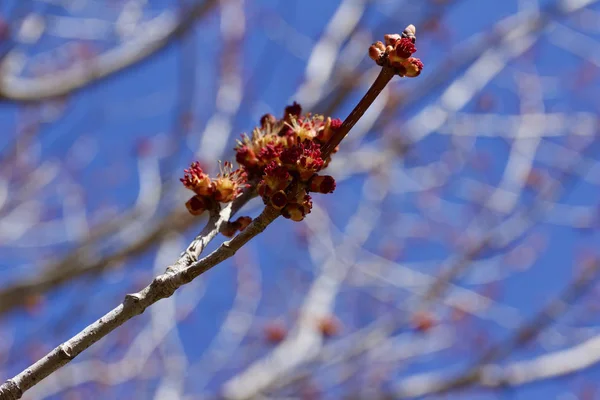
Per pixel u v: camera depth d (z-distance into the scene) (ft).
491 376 23.34
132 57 18.98
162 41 19.34
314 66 23.71
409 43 7.17
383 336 25.40
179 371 26.58
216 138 24.16
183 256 7.48
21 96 17.31
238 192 8.39
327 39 24.75
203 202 8.26
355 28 24.91
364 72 22.26
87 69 18.49
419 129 27.17
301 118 8.93
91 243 20.26
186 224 20.76
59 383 25.31
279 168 7.13
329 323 25.80
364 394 24.86
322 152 7.32
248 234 6.93
